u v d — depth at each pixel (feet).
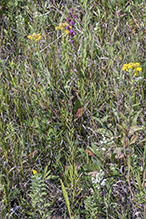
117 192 6.08
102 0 11.35
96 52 9.34
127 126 6.80
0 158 6.36
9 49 10.00
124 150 6.50
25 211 5.59
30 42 9.21
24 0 11.28
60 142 7.05
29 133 6.94
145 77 8.45
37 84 7.91
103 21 11.07
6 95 7.64
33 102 7.28
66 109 7.41
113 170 6.21
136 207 5.77
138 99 7.93
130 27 10.71
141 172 6.31
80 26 10.41
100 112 7.81
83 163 6.40
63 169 6.54
